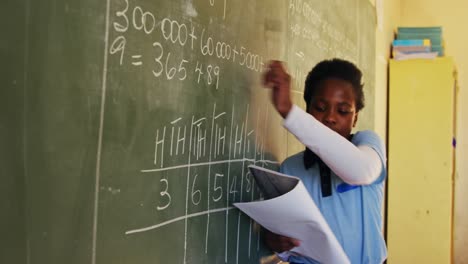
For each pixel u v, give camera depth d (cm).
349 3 236
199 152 101
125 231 79
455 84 357
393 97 346
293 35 158
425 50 344
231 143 116
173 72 91
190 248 100
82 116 69
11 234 58
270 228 110
